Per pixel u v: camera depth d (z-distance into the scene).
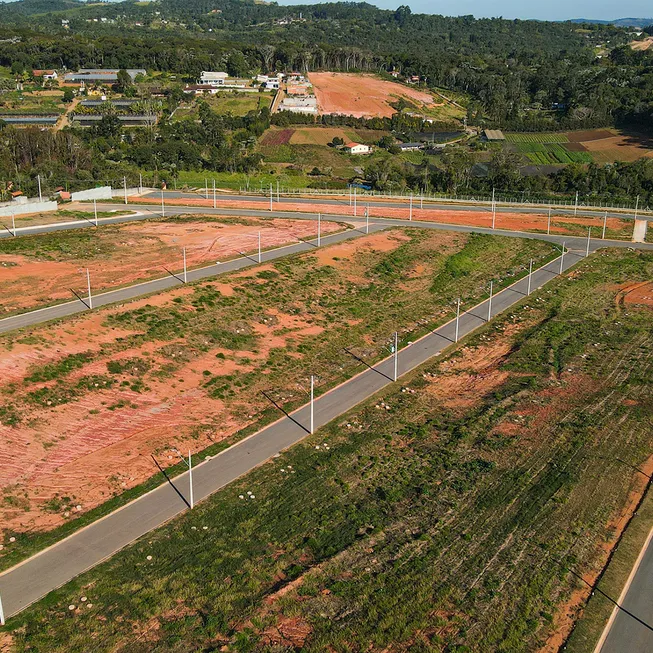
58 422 57.25
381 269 101.75
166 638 36.72
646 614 39.41
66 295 79.69
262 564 42.56
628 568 42.78
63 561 42.59
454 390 69.06
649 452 56.44
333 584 40.72
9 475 50.19
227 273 91.19
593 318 90.06
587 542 45.12
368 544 44.50
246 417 61.56
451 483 51.47
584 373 72.25
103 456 53.72
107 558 42.97
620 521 47.47
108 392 62.56
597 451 56.25
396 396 66.94
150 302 79.00
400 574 41.69
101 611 38.69
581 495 50.12
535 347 79.25
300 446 56.84
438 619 38.25
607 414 62.78
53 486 49.66
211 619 38.00
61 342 67.75
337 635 36.94
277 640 36.66
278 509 48.31
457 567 42.44
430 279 101.44
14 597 39.50
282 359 73.38
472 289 99.88
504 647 36.56
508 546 44.47
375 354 76.94
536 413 63.00
